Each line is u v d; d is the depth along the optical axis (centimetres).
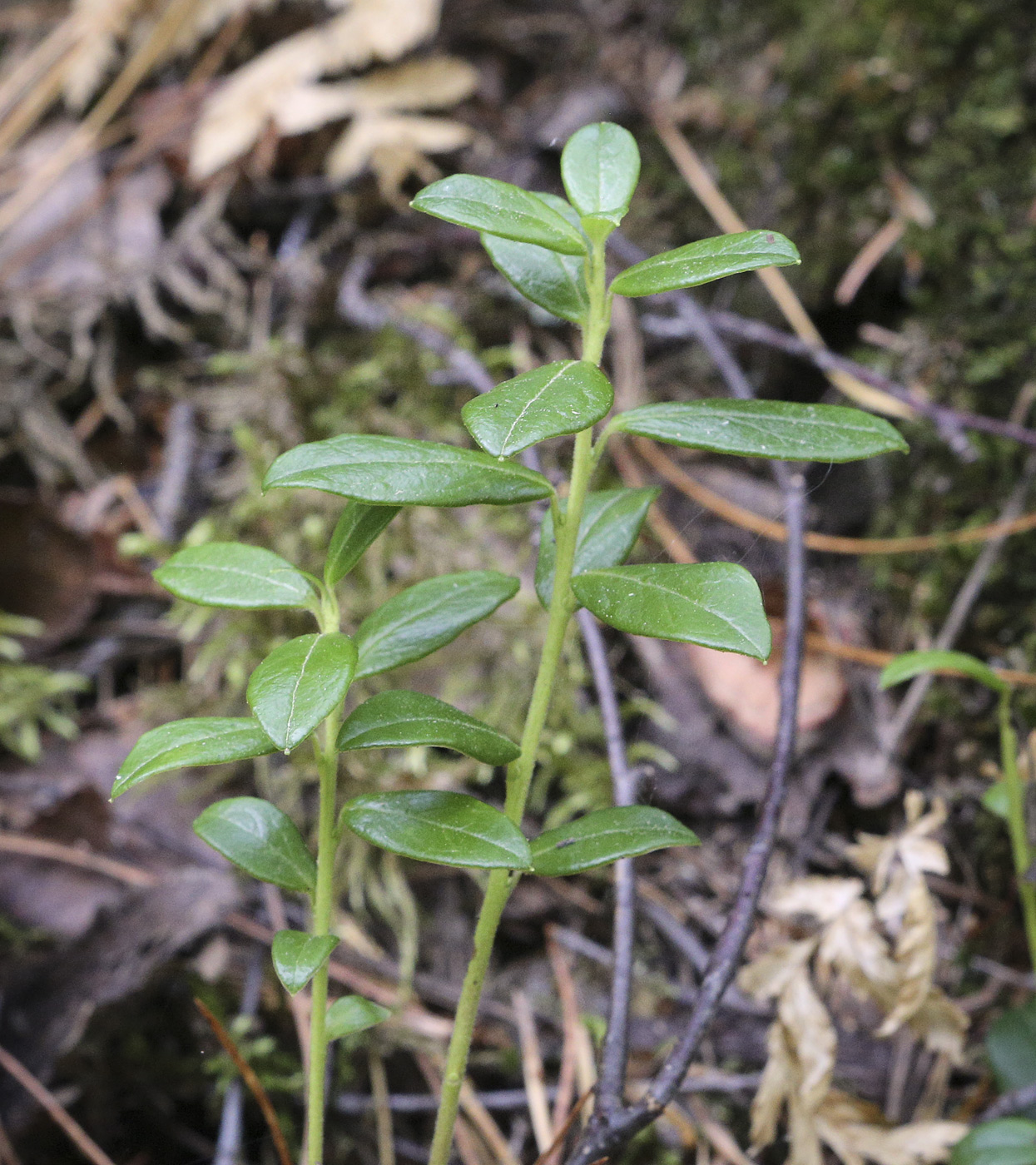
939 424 36
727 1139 32
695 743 36
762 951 34
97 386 48
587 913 35
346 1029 27
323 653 25
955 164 45
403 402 45
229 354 48
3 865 35
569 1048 33
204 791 37
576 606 26
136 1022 33
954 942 34
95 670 42
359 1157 33
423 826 26
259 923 34
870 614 40
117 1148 33
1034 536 38
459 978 34
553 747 36
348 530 26
